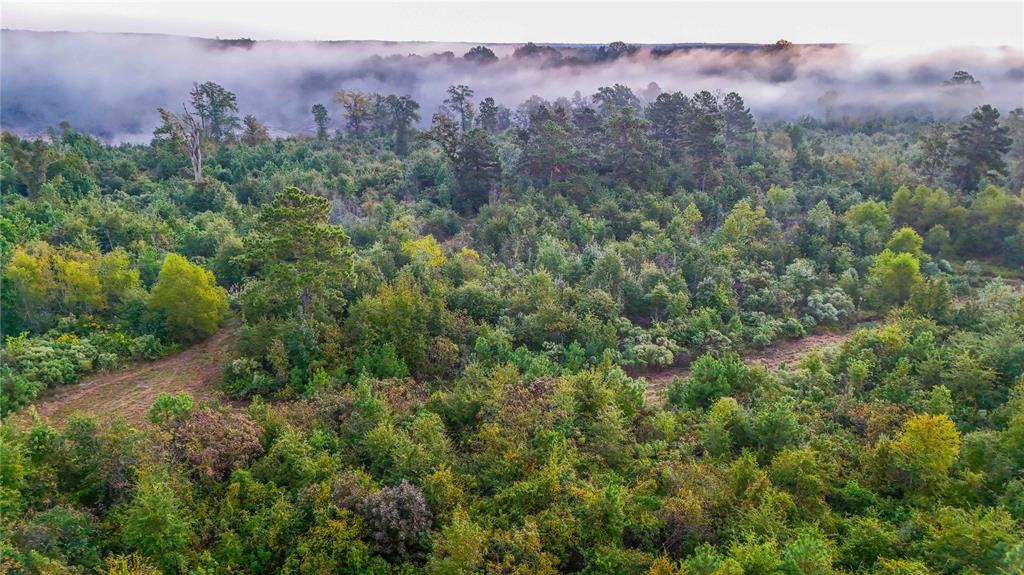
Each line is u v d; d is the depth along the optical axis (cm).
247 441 3356
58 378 4659
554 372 4891
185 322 5347
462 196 9588
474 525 2783
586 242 7644
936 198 8712
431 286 5800
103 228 6788
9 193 7956
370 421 3634
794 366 5709
